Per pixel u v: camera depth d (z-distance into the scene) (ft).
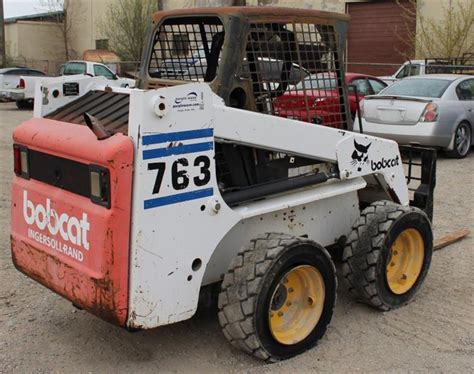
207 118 11.98
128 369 13.05
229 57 13.07
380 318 15.57
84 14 139.03
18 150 13.70
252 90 13.47
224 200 12.84
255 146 13.14
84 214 11.75
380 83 51.29
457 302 16.66
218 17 13.35
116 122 12.05
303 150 13.97
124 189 11.18
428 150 17.94
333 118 15.24
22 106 75.87
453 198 28.48
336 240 16.03
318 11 14.51
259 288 12.30
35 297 16.83
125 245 11.34
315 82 14.71
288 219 14.60
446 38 74.33
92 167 11.47
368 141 15.62
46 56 146.41
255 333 12.48
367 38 84.84
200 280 12.35
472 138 40.22
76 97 14.42
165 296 11.84
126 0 116.16
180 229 11.85
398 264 16.34
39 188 13.08
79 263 12.07
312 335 13.66
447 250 21.04
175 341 14.25
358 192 17.78
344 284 17.08
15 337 14.47
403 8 80.43
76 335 14.60
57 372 12.91
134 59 113.91
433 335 14.70
